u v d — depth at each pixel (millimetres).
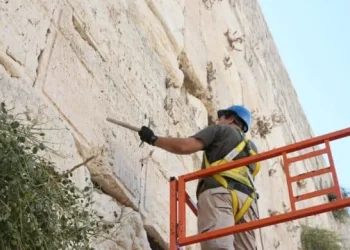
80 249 3311
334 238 13500
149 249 4832
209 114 8492
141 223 4891
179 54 7715
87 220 3420
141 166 5309
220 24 11195
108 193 4680
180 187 3994
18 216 2926
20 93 3832
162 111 6418
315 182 16609
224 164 3945
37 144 3473
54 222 3131
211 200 3924
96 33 5289
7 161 2955
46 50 4371
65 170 3877
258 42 15211
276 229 10711
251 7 16188
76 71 4703
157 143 4172
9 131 3072
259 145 11492
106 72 5254
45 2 4570
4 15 3971
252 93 12062
